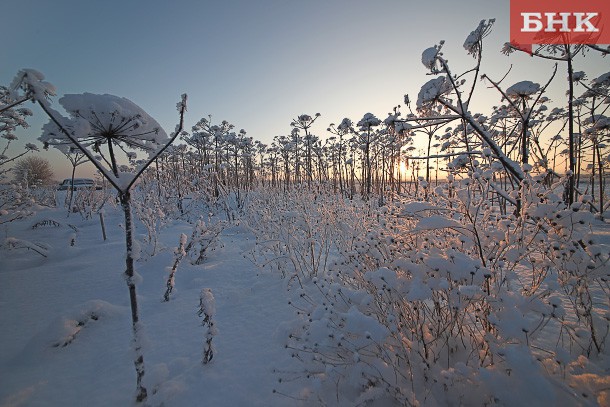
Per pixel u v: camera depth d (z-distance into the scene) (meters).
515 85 3.50
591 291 3.18
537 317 2.71
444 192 2.38
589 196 2.12
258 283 4.26
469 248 2.39
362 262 2.87
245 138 16.69
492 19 2.65
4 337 2.93
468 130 5.10
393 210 2.91
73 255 5.81
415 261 2.39
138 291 4.11
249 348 2.68
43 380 2.28
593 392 1.58
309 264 4.75
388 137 12.66
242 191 9.91
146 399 2.02
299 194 6.21
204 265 5.12
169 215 10.20
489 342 1.90
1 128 6.15
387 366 2.02
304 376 2.25
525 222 2.24
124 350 2.70
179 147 14.45
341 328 2.12
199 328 3.08
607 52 2.97
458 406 1.87
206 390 2.15
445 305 2.30
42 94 1.62
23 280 4.46
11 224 9.42
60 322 2.87
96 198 12.36
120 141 2.09
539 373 1.49
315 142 17.92
